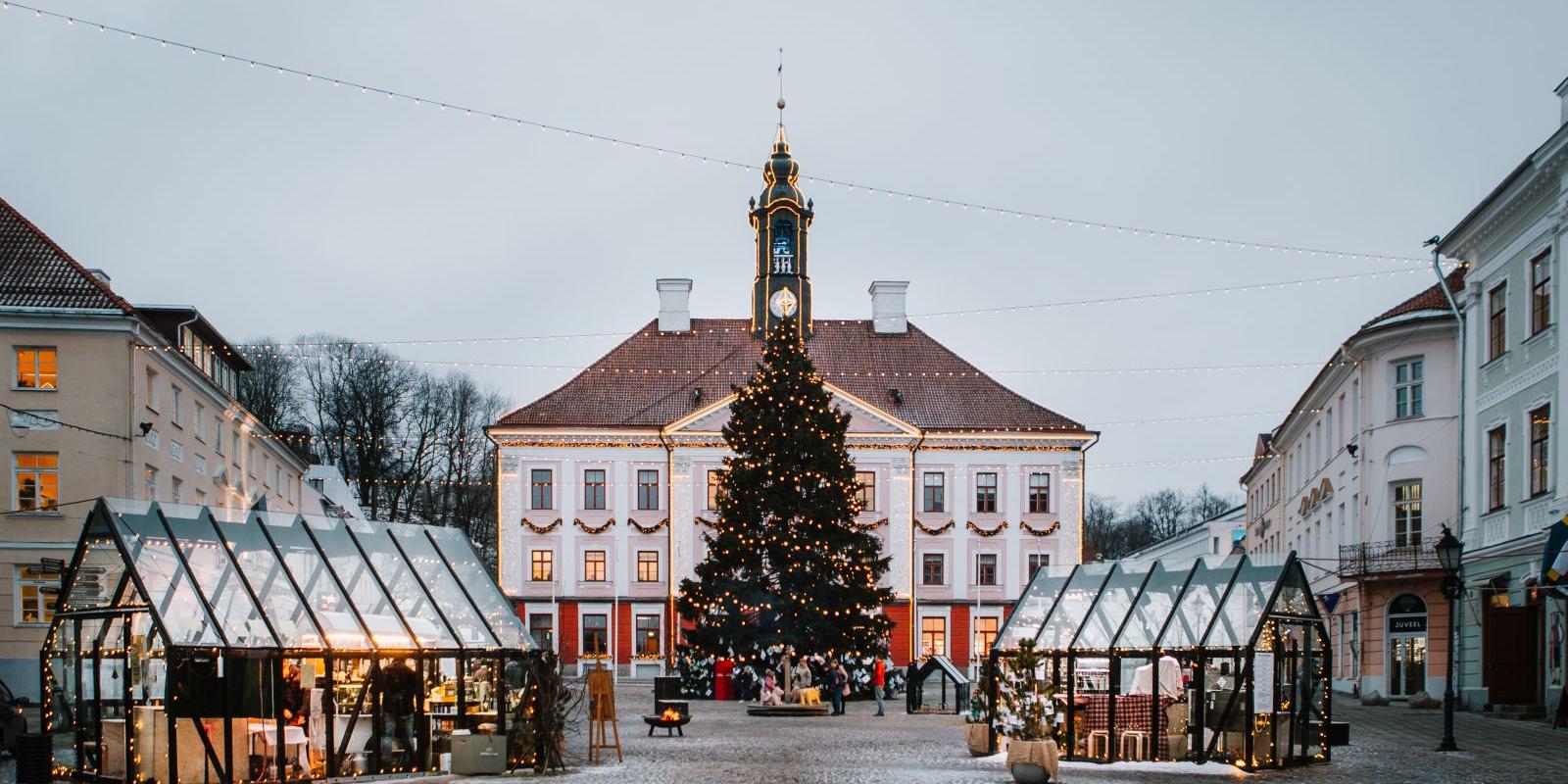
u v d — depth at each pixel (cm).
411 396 9869
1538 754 2669
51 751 2234
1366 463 4872
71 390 4953
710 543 5491
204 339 6019
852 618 5388
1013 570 7975
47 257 5109
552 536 7862
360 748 2378
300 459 7931
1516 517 3788
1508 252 3878
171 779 2128
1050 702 2250
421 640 2469
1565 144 3375
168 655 2141
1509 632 3697
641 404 8069
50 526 4878
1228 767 2423
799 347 5603
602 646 7819
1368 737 3059
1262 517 8112
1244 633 2450
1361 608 4678
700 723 3762
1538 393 3653
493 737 2359
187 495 5684
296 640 2297
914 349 8519
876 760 2606
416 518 10119
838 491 5462
